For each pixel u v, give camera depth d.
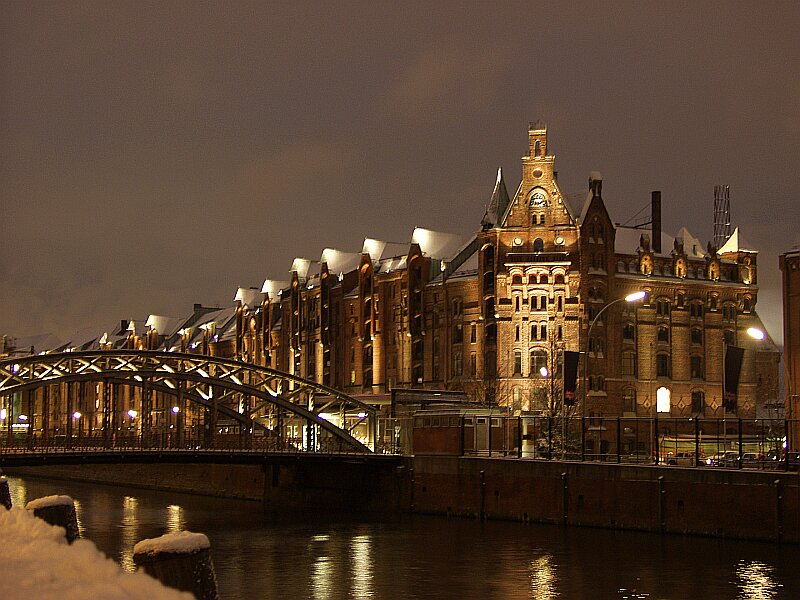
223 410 87.94
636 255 107.75
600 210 104.94
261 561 54.81
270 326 144.12
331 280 131.25
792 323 88.69
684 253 110.56
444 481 76.75
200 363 86.88
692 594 44.16
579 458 82.44
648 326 106.81
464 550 57.53
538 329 102.44
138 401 154.12
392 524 71.56
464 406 85.00
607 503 64.62
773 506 56.22
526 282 102.81
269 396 87.56
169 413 132.38
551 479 68.31
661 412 106.31
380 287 120.81
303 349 134.50
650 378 106.12
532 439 78.88
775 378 123.44
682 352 108.31
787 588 45.06
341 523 72.75
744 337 112.00
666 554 54.06
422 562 53.66
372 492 82.69
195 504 90.00
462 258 113.50
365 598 44.53
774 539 56.09
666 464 65.88
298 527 70.44
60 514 12.31
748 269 113.56
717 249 120.94
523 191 105.44
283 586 47.34
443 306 111.25
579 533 63.34
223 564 53.84
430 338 113.25
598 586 46.22
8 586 6.80
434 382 112.06
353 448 89.06
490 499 72.81
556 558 53.78
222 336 161.00
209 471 101.69
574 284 102.12
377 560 54.66
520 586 46.53
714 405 109.25
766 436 89.12
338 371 127.19
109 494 101.56
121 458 72.62
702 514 59.50
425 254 115.81
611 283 104.44
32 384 78.38
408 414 87.44
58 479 127.06
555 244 103.75
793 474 55.59
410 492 79.50
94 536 64.94
